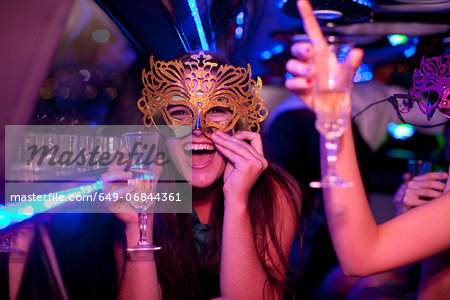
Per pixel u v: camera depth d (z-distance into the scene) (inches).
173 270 66.6
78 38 90.4
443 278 53.4
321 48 37.9
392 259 43.6
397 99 64.7
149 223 61.9
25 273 52.6
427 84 61.3
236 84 64.4
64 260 65.5
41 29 34.5
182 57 67.4
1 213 44.5
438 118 78.4
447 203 44.8
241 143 59.7
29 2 34.1
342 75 37.4
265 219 63.6
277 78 162.1
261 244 63.3
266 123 155.3
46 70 35.8
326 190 44.3
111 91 100.2
